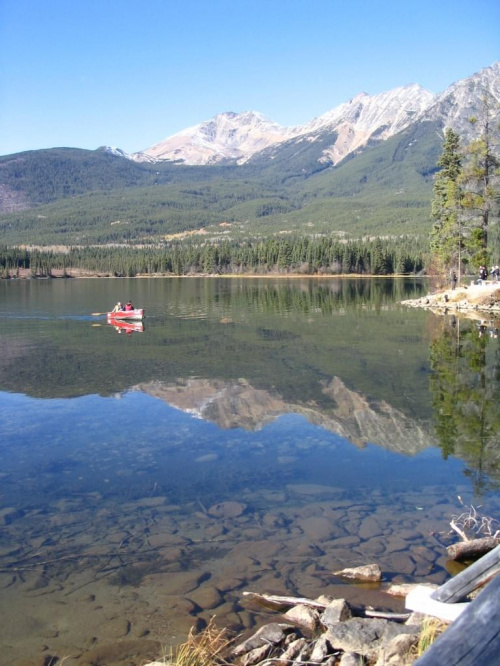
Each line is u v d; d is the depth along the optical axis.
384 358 27.98
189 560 9.16
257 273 165.12
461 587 4.40
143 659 6.73
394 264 147.88
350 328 40.06
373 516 10.84
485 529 10.12
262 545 9.66
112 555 9.39
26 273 174.38
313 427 17.03
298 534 10.06
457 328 38.75
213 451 14.90
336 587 8.23
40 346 32.97
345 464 13.90
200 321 46.22
